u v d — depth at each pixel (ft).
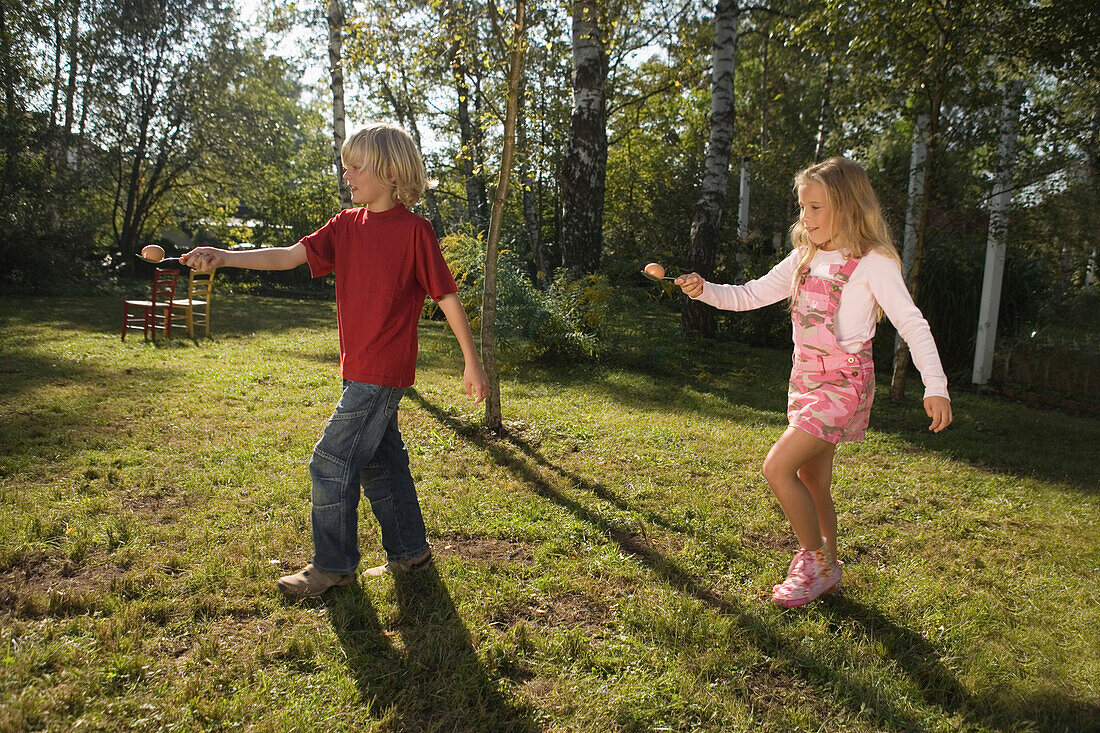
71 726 6.09
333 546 8.66
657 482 13.93
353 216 8.78
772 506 12.66
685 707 6.89
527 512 11.81
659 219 62.44
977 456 17.40
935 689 7.33
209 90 71.56
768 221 52.80
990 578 10.13
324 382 22.53
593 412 19.98
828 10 22.58
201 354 27.61
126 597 8.43
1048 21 20.31
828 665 7.66
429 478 13.53
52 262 55.16
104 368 23.61
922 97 23.30
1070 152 23.11
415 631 7.97
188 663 7.12
